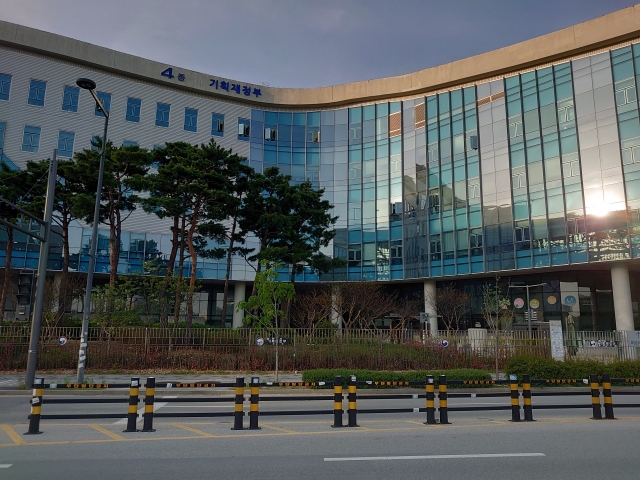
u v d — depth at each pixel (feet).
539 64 127.13
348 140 158.40
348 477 21.79
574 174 117.80
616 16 115.03
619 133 112.57
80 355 58.03
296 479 21.40
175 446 27.94
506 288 136.26
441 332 83.97
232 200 89.10
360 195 154.30
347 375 57.26
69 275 126.62
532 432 32.78
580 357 75.51
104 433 31.83
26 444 28.27
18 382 59.31
